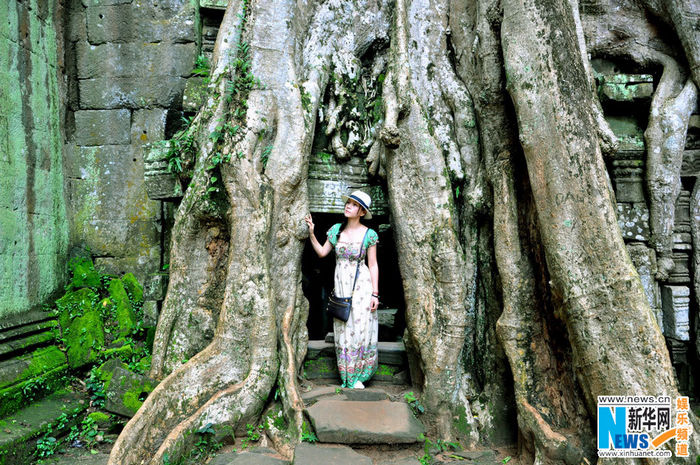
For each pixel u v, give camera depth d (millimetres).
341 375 4332
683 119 4855
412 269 4250
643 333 3225
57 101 5727
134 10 5902
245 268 4035
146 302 5199
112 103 5918
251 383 3885
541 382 3791
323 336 6754
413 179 4316
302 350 4527
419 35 4691
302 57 4719
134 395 4062
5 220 4656
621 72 5414
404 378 4645
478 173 4449
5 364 4223
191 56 5887
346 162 4887
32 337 4707
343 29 4984
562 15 3770
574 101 3592
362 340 4270
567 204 3506
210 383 3887
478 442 3994
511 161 4129
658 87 5070
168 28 5902
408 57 4621
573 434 3531
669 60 5152
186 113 5855
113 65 5922
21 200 4934
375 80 5102
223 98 4250
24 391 4129
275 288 4281
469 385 4305
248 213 4090
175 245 4320
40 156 5312
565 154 3527
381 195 4867
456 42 4734
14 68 4902
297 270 4457
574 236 3477
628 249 4910
